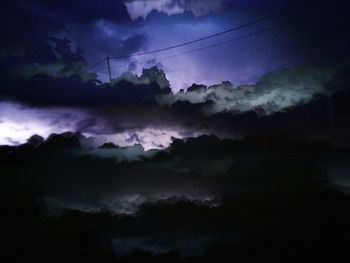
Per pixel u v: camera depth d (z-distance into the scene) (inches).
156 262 244.5
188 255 251.8
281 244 250.4
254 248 249.3
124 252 259.6
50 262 251.1
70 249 268.5
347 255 227.3
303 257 230.5
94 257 255.8
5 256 260.7
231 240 263.7
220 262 236.5
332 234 255.6
